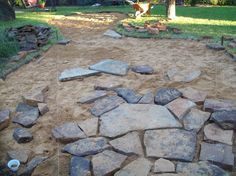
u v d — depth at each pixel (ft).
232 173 11.71
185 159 12.16
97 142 13.48
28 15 48.34
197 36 29.45
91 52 26.05
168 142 13.19
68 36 32.19
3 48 25.00
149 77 19.99
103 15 45.32
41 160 12.76
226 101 16.20
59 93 18.34
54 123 15.31
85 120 15.28
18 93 18.67
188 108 15.64
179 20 38.65
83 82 19.70
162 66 21.98
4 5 41.45
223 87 18.17
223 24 35.37
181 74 20.16
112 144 13.28
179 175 11.37
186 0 61.41
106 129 14.37
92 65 22.21
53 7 60.34
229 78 19.42
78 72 20.83
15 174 12.23
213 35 29.68
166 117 15.03
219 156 12.24
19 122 15.37
